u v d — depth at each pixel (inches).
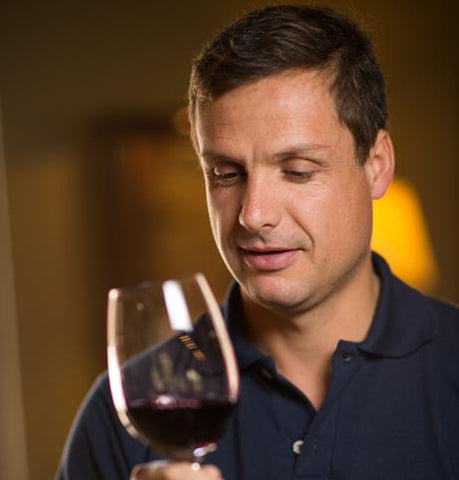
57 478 74.6
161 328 52.0
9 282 179.3
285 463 63.8
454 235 202.8
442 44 199.6
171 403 51.0
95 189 183.2
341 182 60.9
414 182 202.2
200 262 187.3
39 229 180.4
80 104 182.2
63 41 181.0
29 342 180.1
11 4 179.0
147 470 49.5
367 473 62.6
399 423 64.0
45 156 180.9
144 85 184.2
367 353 65.0
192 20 184.7
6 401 178.7
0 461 177.8
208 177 63.0
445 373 65.9
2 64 178.9
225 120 59.3
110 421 70.7
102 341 182.9
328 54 59.9
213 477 48.6
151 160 184.9
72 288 181.9
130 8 183.2
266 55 58.4
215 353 51.9
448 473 62.9
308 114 58.6
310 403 64.1
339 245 61.3
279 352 66.6
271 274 60.6
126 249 183.9
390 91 199.9
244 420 65.9
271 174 59.3
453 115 200.8
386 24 197.3
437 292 202.7
